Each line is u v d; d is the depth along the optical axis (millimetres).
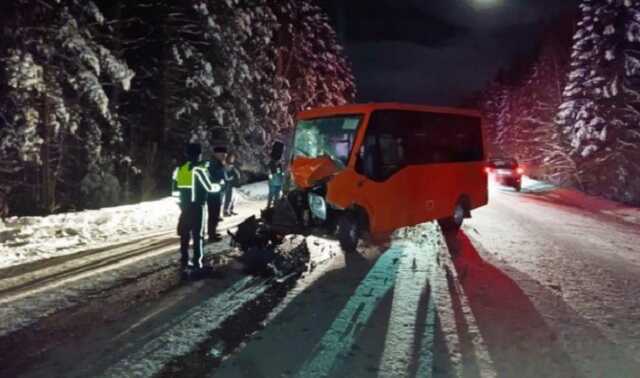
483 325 5742
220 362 4734
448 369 4613
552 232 12906
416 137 11305
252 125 22828
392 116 10539
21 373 4492
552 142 41188
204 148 19984
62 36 13875
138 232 11594
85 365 4660
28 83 12820
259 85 25797
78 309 6148
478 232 12562
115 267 8203
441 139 12266
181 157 20984
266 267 8367
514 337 5383
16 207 16703
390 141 10453
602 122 28531
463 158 13273
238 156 22266
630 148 28094
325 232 9297
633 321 5926
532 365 4707
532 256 9633
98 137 16406
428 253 9703
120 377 4422
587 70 30797
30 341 5184
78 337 5301
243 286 7238
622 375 4508
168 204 15828
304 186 9359
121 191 19312
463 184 13164
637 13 27328
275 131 27094
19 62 12836
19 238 10141
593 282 7699
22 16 13508
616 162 28203
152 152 20266
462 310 6258
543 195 26172
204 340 5250
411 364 4711
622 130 28094
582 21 31969
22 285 7102
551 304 6539
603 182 29406
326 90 43125
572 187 34000
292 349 5039
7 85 13727
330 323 5766
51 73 14188
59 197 17797
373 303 6504
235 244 9992
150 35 20391
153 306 6305
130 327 5594
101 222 12359
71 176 18438
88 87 14359
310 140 10320
